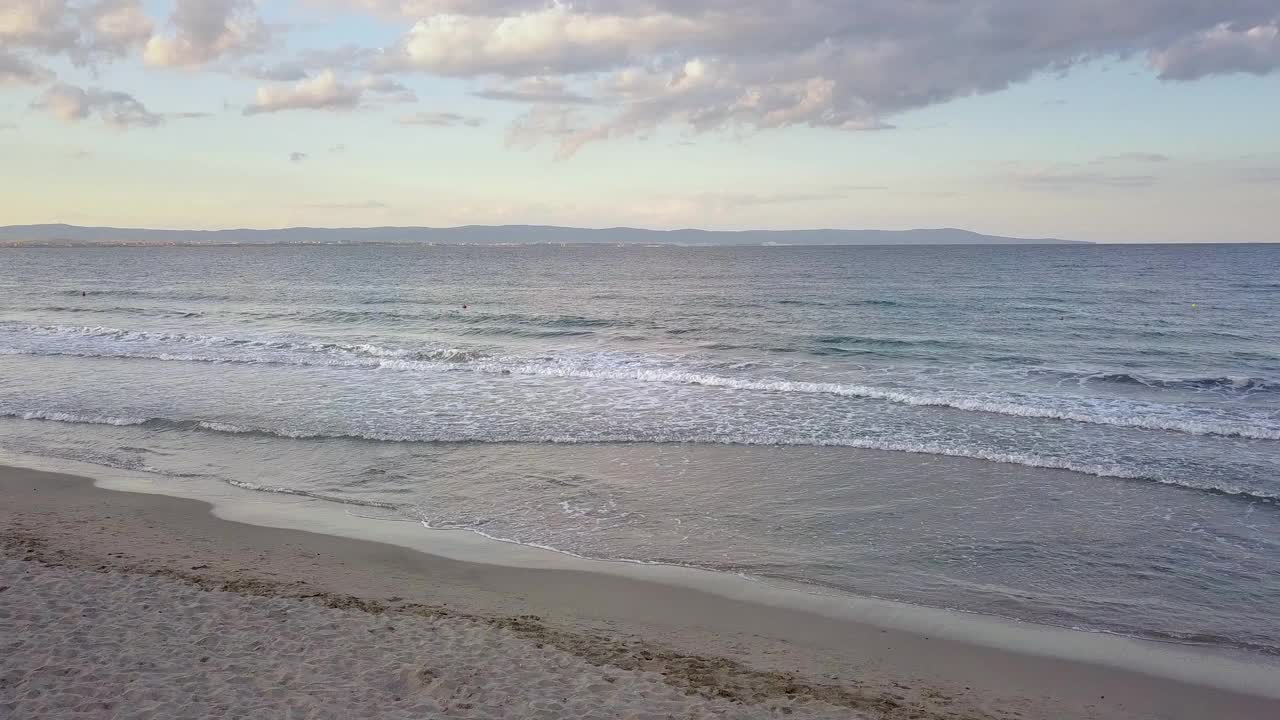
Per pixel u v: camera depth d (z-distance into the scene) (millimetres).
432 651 5824
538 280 64688
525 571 7836
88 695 4891
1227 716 5504
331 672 5383
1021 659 6262
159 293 46750
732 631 6629
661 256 140375
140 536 8461
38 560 7461
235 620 6223
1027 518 9477
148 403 15422
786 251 184500
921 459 11977
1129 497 10266
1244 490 10359
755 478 11000
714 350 23719
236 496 10031
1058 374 19438
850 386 17438
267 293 47781
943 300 40750
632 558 8227
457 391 16938
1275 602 7309
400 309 37250
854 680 5824
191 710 4762
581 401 15953
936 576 7855
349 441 12773
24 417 14219
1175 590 7562
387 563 7941
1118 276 61656
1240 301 38875
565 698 5172
